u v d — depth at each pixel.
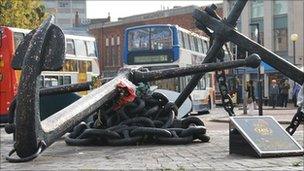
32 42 6.95
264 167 7.93
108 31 78.31
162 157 9.35
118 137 11.33
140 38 26.00
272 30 56.06
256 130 9.41
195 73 11.67
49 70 6.98
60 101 12.91
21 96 6.98
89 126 11.87
